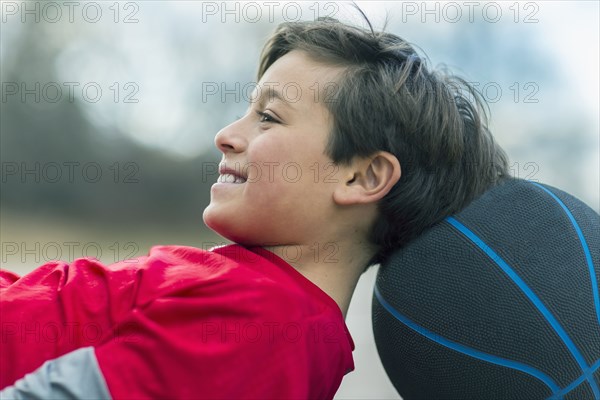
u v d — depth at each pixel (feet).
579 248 3.64
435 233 3.72
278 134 3.64
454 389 3.67
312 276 3.73
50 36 23.52
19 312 3.30
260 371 3.18
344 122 3.64
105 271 3.50
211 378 3.09
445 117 3.80
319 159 3.64
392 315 3.78
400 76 3.78
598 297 3.57
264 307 3.26
